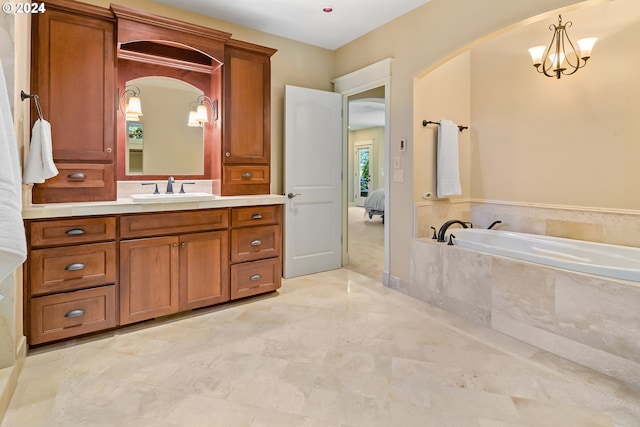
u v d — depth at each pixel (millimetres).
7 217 1181
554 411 1609
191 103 3205
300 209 3773
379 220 8406
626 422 1533
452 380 1856
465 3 2680
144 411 1600
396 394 1734
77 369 1938
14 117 1820
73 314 2209
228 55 3072
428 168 3285
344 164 4148
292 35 3717
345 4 3041
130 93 2953
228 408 1626
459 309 2721
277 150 3785
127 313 2400
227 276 2846
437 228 3350
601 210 2707
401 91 3256
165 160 3113
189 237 2643
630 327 1838
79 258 2221
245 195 3232
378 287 3432
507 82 3305
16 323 1840
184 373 1910
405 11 3166
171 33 2705
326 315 2723
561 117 2938
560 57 2877
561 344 2113
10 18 1776
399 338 2340
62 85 2338
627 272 1900
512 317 2365
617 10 2590
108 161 2520
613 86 2629
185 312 2756
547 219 3039
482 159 3549
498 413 1593
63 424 1507
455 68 3490
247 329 2465
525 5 2307
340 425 1519
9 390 1642
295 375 1897
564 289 2094
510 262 2363
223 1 3008
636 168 2531
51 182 2322
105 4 2836
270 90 3383
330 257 4035
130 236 2396
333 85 4148
